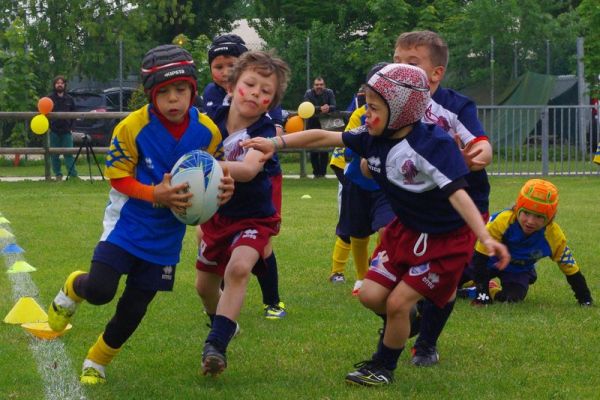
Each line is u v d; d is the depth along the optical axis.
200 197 5.57
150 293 5.79
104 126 29.69
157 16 36.47
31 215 15.07
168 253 5.73
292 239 12.58
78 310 7.91
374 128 5.51
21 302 7.50
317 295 8.91
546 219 8.14
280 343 6.95
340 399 5.54
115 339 5.84
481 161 6.18
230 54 7.35
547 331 7.33
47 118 22.16
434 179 5.43
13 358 6.42
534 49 34.53
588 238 12.66
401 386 5.82
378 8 33.75
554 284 9.44
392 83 5.40
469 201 5.34
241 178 5.91
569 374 6.13
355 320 7.79
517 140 28.25
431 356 6.38
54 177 24.08
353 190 8.51
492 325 7.54
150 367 6.28
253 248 6.15
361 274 8.88
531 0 34.16
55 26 33.75
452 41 34.03
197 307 8.20
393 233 5.85
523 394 5.68
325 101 22.59
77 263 10.37
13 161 28.98
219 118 6.62
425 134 5.48
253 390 5.72
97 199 18.02
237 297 5.97
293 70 33.94
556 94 33.47
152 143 5.70
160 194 5.52
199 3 42.16
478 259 8.32
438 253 5.62
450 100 6.71
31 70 29.39
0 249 11.35
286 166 30.12
